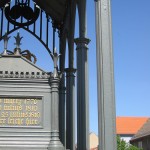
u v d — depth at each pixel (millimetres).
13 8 18984
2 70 9398
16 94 9164
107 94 8305
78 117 11891
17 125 9055
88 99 12031
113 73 8500
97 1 8953
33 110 9164
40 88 9273
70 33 16234
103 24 8742
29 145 8891
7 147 8820
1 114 9062
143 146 42156
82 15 12539
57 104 9219
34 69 9484
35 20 19297
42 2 18656
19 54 9828
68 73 16547
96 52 8773
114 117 8203
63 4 17453
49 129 9086
